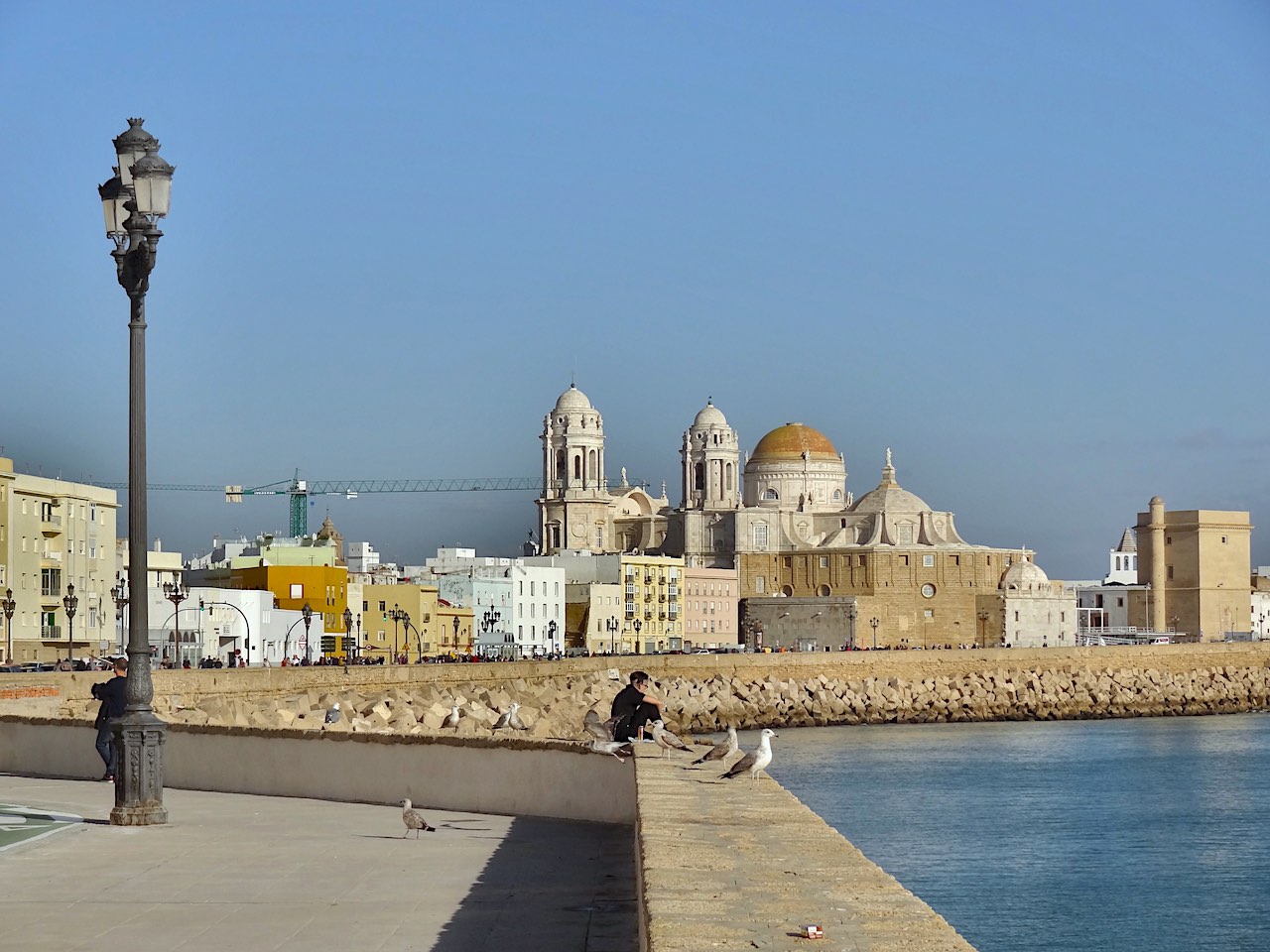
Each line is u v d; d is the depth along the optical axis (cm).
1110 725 19925
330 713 8481
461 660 19838
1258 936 6106
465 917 2556
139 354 3684
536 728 8425
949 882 7300
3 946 2331
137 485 3709
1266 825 9262
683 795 2645
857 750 15200
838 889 1748
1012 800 10500
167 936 2408
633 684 4059
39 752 5312
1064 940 6062
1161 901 6800
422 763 4128
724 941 1491
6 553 15850
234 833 3584
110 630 18212
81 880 2931
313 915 2578
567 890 2816
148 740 3716
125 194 3706
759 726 19512
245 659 19012
